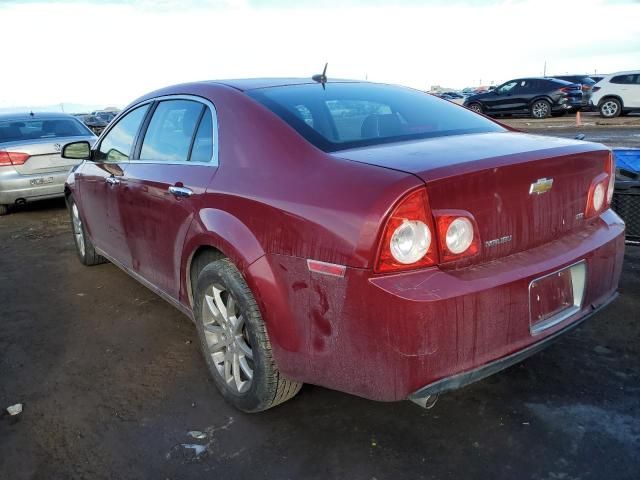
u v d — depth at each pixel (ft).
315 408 8.96
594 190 8.43
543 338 7.36
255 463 7.76
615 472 7.23
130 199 11.64
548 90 67.31
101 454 8.12
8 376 10.55
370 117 9.14
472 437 8.07
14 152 24.36
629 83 61.21
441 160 6.87
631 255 15.23
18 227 23.95
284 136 8.12
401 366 6.36
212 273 8.69
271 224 7.47
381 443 8.04
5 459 8.09
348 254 6.47
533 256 7.39
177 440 8.35
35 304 14.28
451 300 6.26
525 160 7.16
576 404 8.74
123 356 11.16
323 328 6.97
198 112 10.08
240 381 8.90
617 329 11.11
